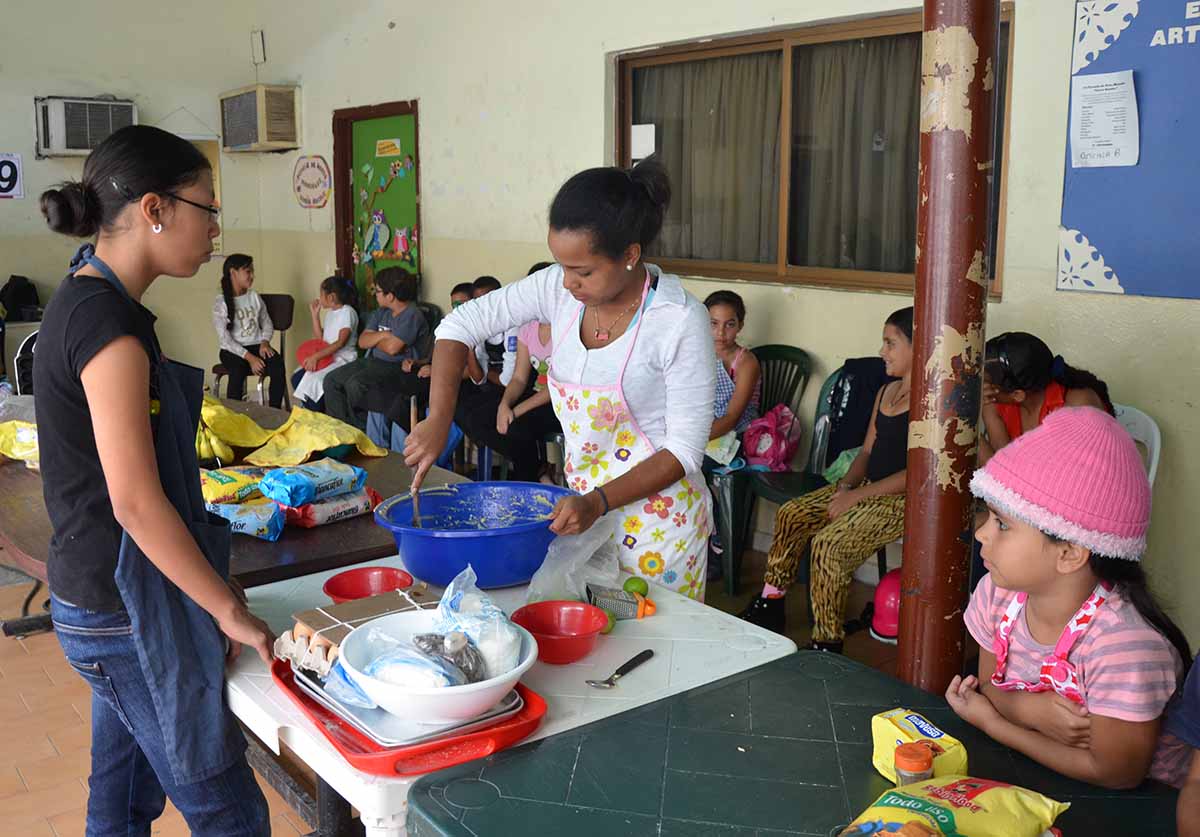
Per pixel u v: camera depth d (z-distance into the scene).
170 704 1.37
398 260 6.46
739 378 3.79
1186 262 2.91
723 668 1.46
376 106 6.32
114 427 1.27
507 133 5.33
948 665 1.57
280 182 7.46
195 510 1.46
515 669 1.24
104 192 1.35
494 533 1.65
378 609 1.39
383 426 5.07
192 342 7.62
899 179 3.82
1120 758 1.18
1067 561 1.23
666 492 1.89
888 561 3.82
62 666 3.22
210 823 1.44
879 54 3.80
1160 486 3.04
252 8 6.67
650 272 1.82
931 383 1.50
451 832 1.05
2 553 4.05
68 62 6.71
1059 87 3.13
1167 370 2.99
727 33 4.12
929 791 1.03
